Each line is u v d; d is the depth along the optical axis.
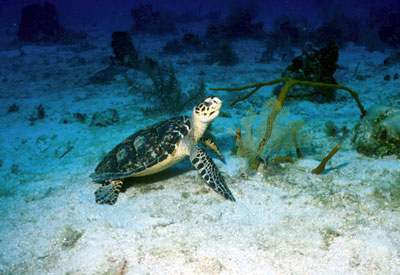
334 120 2.50
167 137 1.57
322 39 7.94
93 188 1.70
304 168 1.67
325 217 1.32
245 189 1.54
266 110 1.71
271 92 3.86
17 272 1.19
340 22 8.62
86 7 25.53
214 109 1.49
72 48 8.82
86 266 1.19
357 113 2.83
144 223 1.36
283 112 1.68
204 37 9.62
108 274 1.16
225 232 1.29
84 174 1.90
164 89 3.29
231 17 9.32
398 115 1.72
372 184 1.49
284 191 1.51
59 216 1.45
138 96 3.97
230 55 6.29
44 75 5.89
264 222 1.33
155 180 1.69
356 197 1.41
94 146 2.39
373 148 1.75
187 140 1.56
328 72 3.29
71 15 18.70
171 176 1.72
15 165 2.18
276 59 6.50
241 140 1.72
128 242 1.27
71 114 3.36
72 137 2.60
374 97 3.44
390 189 1.43
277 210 1.39
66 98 4.20
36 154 2.40
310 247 1.20
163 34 11.03
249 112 1.72
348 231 1.25
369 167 1.65
